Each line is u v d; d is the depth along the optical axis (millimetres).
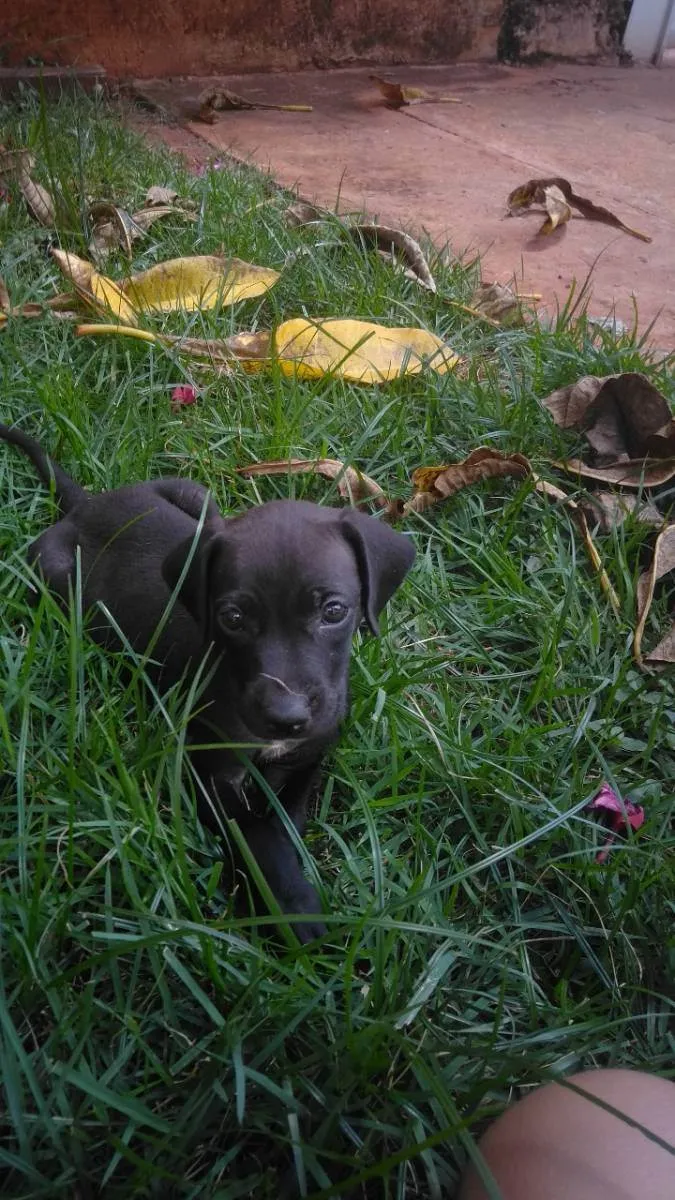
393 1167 387
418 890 488
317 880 494
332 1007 443
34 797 492
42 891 458
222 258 962
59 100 1430
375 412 807
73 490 698
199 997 421
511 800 539
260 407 804
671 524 708
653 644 674
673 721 621
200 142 1456
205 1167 400
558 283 1105
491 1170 357
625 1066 447
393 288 980
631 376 775
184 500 667
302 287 975
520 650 672
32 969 424
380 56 1911
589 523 746
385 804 536
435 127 1616
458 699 626
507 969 473
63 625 550
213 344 854
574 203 1277
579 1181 340
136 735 552
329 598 505
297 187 1255
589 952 491
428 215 1261
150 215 1062
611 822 562
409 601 670
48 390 765
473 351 911
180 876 465
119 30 1675
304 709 477
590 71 2016
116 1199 376
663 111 1794
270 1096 413
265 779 544
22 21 1599
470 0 1920
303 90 1753
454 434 818
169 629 573
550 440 811
